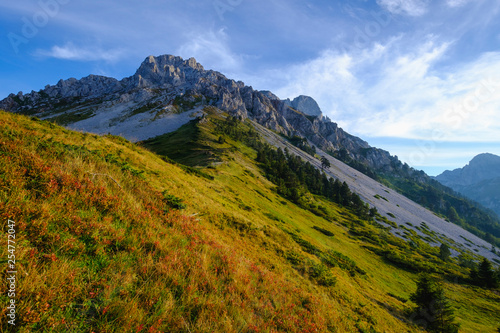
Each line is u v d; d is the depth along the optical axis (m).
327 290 14.30
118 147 18.16
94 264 4.92
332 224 66.81
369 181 182.88
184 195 15.91
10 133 8.59
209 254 8.38
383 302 20.62
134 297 4.59
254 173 78.44
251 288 7.95
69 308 3.79
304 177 115.69
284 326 6.84
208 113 187.12
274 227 26.50
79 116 182.25
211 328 4.96
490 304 39.19
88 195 7.21
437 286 22.25
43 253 4.39
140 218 8.06
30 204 5.25
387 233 81.75
